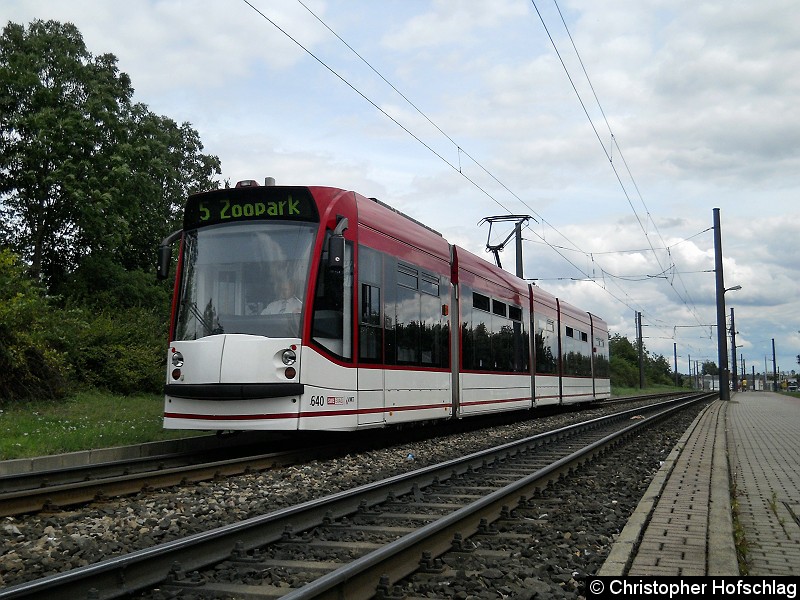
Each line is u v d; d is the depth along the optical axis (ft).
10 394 56.24
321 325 37.45
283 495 27.99
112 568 15.42
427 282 49.75
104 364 69.51
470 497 27.94
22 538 20.59
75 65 99.30
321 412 36.91
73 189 91.66
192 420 36.86
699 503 25.55
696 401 140.97
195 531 21.74
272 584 16.49
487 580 16.97
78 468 31.32
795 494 29.45
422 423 52.65
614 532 22.71
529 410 85.97
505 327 65.67
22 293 61.41
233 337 36.55
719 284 156.04
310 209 38.24
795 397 200.13
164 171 108.58
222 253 38.63
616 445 49.96
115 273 98.27
